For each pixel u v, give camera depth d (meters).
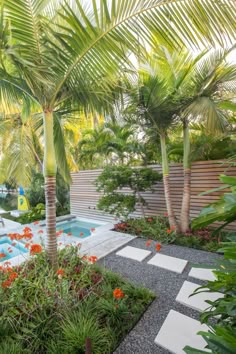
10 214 8.59
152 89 3.79
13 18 1.88
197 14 1.62
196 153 4.47
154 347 1.71
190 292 2.43
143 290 2.38
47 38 1.99
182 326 1.92
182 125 4.53
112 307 1.98
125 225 5.15
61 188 8.88
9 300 1.87
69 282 2.24
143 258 3.42
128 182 5.18
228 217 1.05
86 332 1.64
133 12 1.74
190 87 3.85
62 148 3.16
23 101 2.90
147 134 4.95
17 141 5.90
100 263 3.27
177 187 5.34
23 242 4.70
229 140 4.33
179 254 3.55
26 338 1.66
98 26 1.83
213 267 1.02
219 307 1.00
